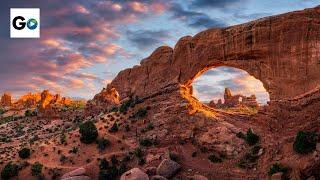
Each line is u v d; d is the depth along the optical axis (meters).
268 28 81.25
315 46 75.50
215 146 76.62
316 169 61.47
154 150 79.50
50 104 177.75
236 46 85.81
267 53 81.56
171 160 73.00
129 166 76.69
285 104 75.25
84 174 76.00
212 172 71.19
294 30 78.25
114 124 90.44
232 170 70.50
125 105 99.12
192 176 69.94
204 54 91.06
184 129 83.00
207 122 82.81
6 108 197.25
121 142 85.75
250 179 66.75
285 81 78.69
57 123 136.62
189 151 78.62
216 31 89.69
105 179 74.19
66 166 82.00
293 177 61.78
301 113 72.25
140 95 102.81
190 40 94.31
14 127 144.62
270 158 68.50
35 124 142.62
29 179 81.19
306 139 64.25
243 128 79.94
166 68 99.44
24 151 89.25
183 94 91.38
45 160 85.81
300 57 77.12
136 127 89.56
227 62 88.56
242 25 85.56
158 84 99.62
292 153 65.94
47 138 106.75
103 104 121.56
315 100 71.06
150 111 92.56
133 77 111.38
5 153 96.38
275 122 75.69
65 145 90.06
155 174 71.31
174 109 87.56
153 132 84.50
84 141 88.06
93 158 82.50
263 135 75.38
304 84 75.81
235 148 74.81
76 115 137.88
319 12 76.88
